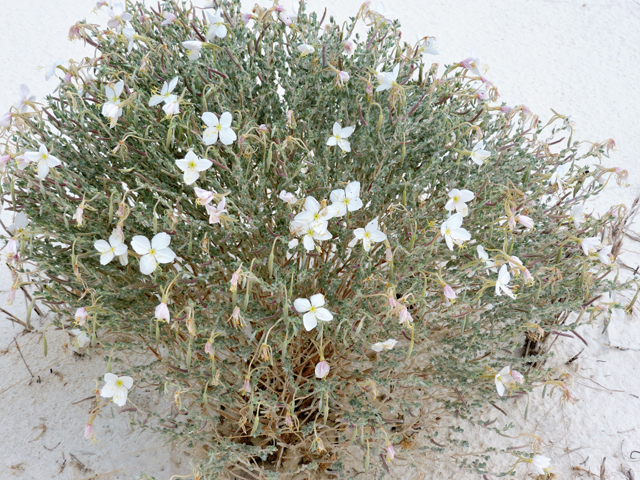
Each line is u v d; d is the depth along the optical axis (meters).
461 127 0.75
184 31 0.79
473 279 0.75
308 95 0.78
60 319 0.98
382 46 0.82
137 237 0.62
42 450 0.84
